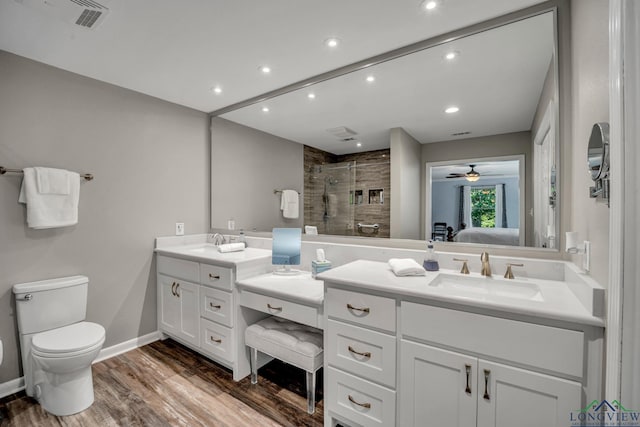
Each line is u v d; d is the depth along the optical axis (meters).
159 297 2.69
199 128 3.04
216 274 2.18
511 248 1.66
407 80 1.94
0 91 1.92
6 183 1.94
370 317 1.46
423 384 1.33
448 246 1.84
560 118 1.49
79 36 1.76
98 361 2.34
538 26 1.53
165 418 1.71
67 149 2.19
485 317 1.19
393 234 2.04
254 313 2.20
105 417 1.72
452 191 1.83
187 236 2.94
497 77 1.68
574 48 1.38
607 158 0.88
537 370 1.10
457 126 1.81
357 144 2.17
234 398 1.89
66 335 1.86
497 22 1.59
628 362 0.75
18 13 1.55
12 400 1.88
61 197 2.09
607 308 0.92
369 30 1.70
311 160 2.39
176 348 2.57
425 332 1.32
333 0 1.45
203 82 2.38
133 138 2.55
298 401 1.87
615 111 0.78
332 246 2.24
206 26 1.66
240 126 2.83
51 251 2.13
